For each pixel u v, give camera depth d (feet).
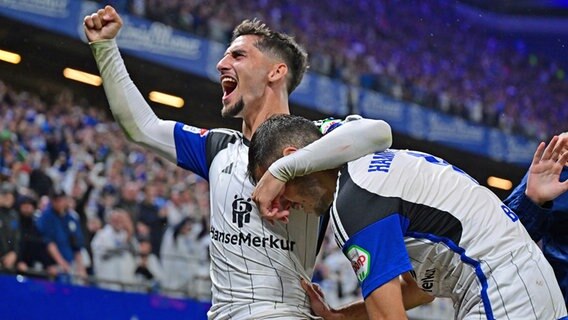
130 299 22.80
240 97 8.45
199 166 8.50
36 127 30.99
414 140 51.85
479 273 6.72
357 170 6.94
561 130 59.00
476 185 7.13
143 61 41.19
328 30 49.78
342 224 6.75
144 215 27.32
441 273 7.00
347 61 48.60
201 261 25.58
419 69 53.52
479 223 6.79
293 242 7.73
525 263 6.73
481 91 56.13
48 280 21.58
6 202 21.91
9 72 39.70
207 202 32.17
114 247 24.14
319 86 45.57
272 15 46.96
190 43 40.55
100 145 32.24
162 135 8.63
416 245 6.84
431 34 56.95
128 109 8.55
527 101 58.34
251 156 7.32
